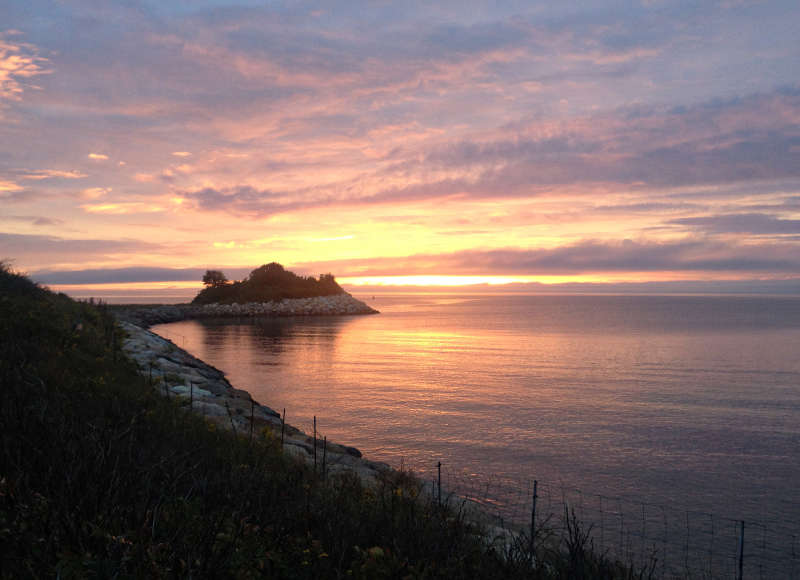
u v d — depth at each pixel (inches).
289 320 4665.4
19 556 160.4
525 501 584.1
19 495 195.6
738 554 464.4
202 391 789.2
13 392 328.8
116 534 177.9
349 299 6181.1
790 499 622.5
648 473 710.5
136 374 642.8
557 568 250.5
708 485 668.7
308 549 203.0
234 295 5502.0
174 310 4665.4
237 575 172.1
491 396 1251.2
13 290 786.2
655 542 486.0
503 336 3262.8
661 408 1147.3
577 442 856.3
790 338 3218.5
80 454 236.4
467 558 225.5
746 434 930.1
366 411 1053.8
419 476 657.0
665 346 2677.2
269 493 259.0
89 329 816.9
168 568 165.3
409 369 1712.6
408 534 235.0
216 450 350.9
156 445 319.0
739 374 1697.8
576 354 2266.2
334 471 451.2
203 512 218.4
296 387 1332.4
